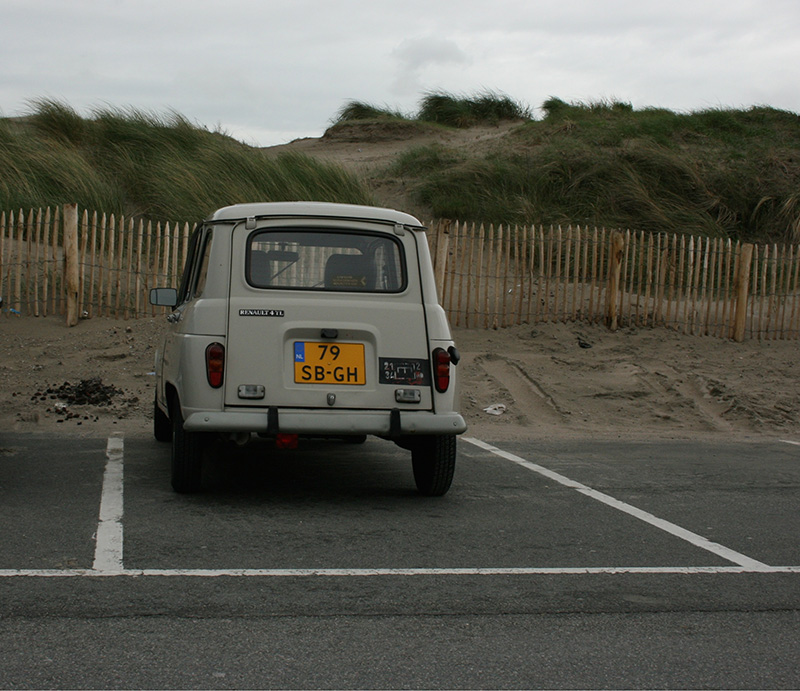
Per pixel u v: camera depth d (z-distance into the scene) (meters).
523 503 5.97
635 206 17.34
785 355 12.77
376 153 24.70
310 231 5.68
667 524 5.49
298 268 5.62
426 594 4.01
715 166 19.05
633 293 14.64
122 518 5.18
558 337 12.62
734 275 13.46
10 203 13.86
